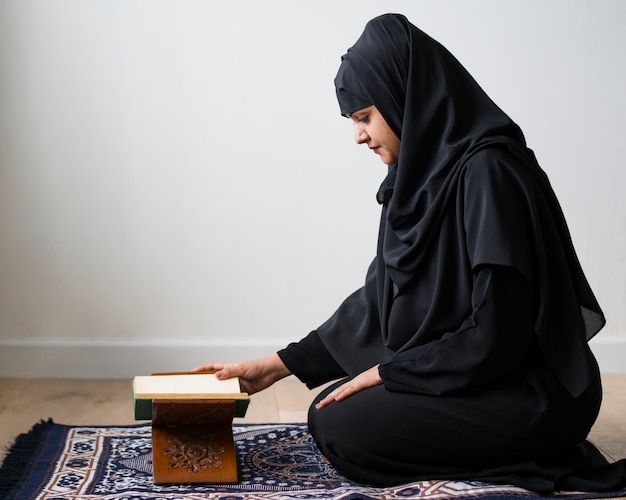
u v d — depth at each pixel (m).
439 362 2.11
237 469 2.38
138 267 3.80
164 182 3.77
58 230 3.76
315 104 3.80
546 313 2.10
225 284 3.84
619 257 3.97
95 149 3.73
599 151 3.92
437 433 2.14
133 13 3.70
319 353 2.57
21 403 3.33
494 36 3.84
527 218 2.13
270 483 2.25
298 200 3.83
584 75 3.88
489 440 2.13
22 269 3.76
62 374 3.79
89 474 2.32
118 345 3.79
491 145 2.18
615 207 3.95
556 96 3.88
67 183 3.74
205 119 3.76
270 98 3.78
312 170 3.82
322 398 2.39
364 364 2.47
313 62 3.78
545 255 2.16
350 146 3.83
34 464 2.40
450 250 2.21
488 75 3.86
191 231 3.80
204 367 2.49
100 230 3.77
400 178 2.26
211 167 3.79
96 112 3.72
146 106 3.73
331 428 2.23
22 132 3.70
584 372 2.13
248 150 3.79
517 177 2.14
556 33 3.86
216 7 3.73
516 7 3.84
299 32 3.77
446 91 2.24
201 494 2.12
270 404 3.36
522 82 3.87
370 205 3.86
